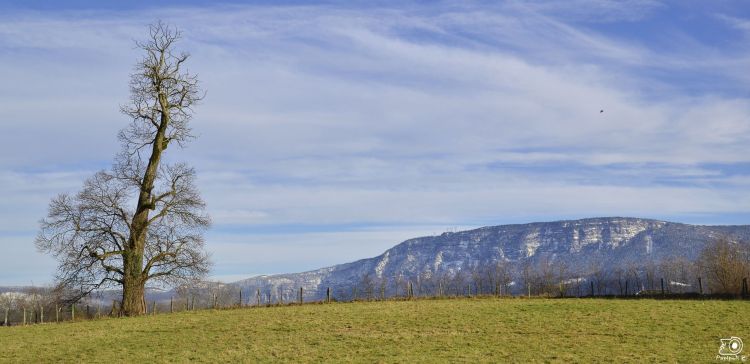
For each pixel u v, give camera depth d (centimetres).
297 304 5466
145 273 5384
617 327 3575
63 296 5422
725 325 3534
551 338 3344
